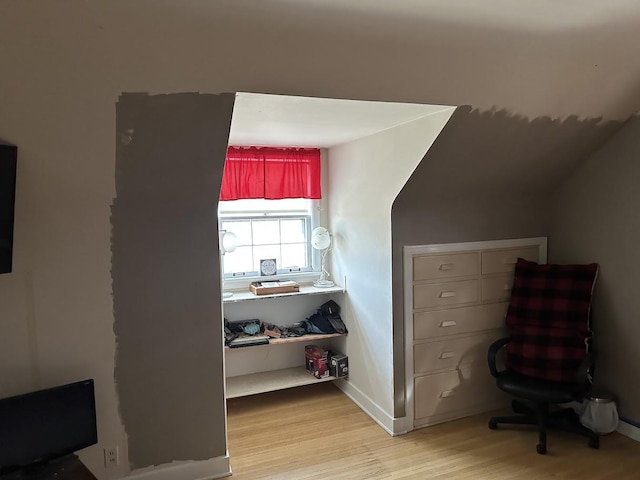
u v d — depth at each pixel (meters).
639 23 2.09
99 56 1.75
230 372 3.92
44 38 1.63
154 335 2.59
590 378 3.05
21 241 2.28
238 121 2.80
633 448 2.99
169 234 2.57
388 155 3.13
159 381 2.62
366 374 3.57
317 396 3.90
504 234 3.47
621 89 2.71
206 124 2.20
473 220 3.36
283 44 1.85
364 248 3.50
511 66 2.29
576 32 2.10
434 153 2.79
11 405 2.07
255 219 3.98
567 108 2.76
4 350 2.31
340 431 3.29
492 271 3.44
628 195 3.07
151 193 2.43
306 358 4.07
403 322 3.21
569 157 3.24
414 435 3.21
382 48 1.98
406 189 3.02
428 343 3.29
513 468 2.79
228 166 3.69
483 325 3.45
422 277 3.23
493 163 3.05
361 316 3.60
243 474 2.79
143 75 1.87
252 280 3.93
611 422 3.09
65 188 2.25
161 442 2.66
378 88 2.22
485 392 3.50
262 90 2.09
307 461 2.91
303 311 4.14
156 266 2.56
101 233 2.43
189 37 1.74
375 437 3.20
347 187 3.74
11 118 1.90
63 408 2.21
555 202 3.58
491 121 2.68
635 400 3.08
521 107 2.64
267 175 3.83
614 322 3.20
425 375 3.30
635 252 3.05
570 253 3.49
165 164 2.32
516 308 3.37
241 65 1.92
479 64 2.22
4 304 2.29
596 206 3.28
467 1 1.76
